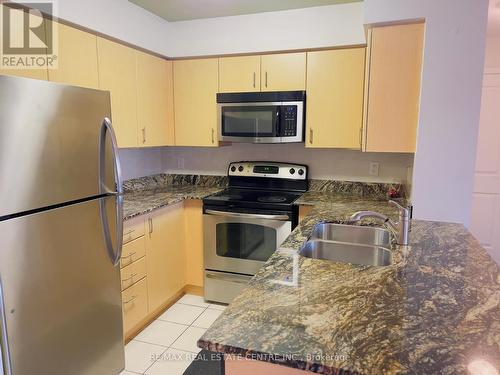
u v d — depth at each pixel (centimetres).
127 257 225
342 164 305
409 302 101
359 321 90
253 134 287
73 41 204
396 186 290
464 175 211
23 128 136
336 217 206
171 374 204
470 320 91
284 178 313
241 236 277
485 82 344
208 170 346
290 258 138
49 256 151
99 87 227
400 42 216
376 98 225
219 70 294
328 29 262
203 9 269
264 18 277
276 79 280
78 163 163
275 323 90
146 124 279
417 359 75
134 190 315
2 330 132
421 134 214
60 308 158
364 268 127
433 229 184
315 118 276
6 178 130
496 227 361
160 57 296
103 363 188
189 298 302
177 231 289
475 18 199
